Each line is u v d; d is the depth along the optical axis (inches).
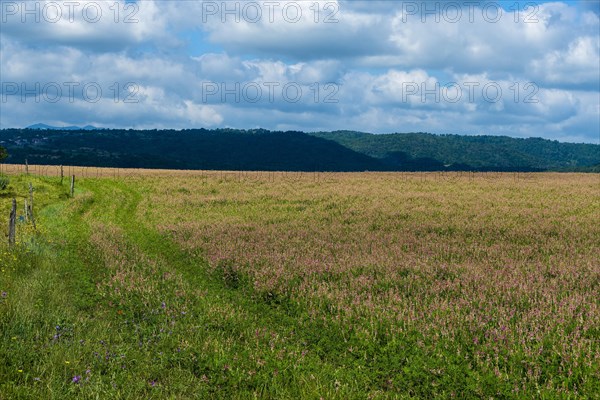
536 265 642.8
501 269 620.1
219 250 756.6
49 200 1572.3
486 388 307.4
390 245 818.8
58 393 284.0
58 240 881.5
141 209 1473.9
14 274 564.4
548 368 328.2
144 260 717.3
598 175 3088.1
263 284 549.3
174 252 826.8
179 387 306.3
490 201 1551.4
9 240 705.6
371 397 297.3
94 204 1594.5
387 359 354.6
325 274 604.7
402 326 409.7
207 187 2117.4
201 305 480.4
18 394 277.9
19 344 347.3
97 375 312.7
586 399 287.6
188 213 1403.8
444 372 329.1
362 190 1934.1
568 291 506.9
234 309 482.0
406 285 550.3
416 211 1331.2
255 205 1560.0
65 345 349.7
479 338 381.1
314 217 1263.5
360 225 1088.8
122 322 434.9
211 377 322.7
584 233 941.8
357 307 453.1
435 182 2329.0
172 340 380.5
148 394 299.0
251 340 390.6
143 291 523.2
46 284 534.0
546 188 1987.0
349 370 343.0
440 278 582.9
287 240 871.7
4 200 1478.8
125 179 2549.2
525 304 471.2
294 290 531.5
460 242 858.8
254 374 324.2
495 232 974.4
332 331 414.6
